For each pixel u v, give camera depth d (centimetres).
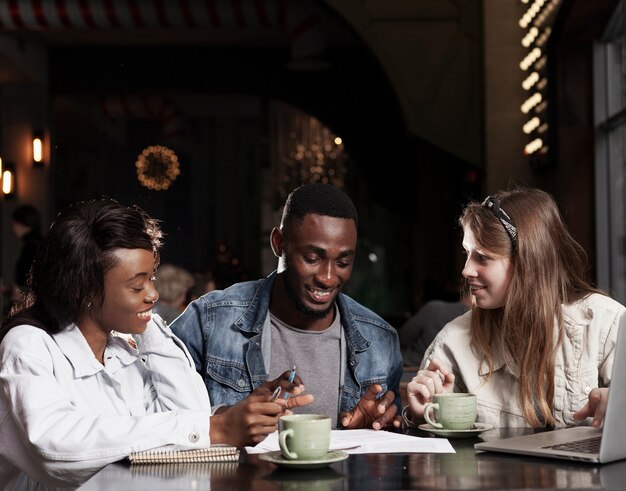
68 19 840
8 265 1094
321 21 966
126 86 1122
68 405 162
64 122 1428
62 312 172
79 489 134
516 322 208
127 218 172
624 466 149
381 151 1121
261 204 1747
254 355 216
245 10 852
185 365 188
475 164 730
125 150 1727
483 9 725
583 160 614
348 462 154
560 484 134
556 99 620
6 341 170
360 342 218
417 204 1118
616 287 598
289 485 136
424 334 462
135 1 835
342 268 202
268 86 1120
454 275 998
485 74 720
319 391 215
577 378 208
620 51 588
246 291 225
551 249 208
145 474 146
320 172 1432
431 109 733
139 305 172
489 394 217
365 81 1120
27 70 1047
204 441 159
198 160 1827
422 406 199
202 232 1820
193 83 1121
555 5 612
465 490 130
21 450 166
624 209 589
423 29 736
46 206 1102
